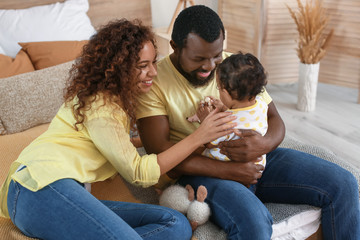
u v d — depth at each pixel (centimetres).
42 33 213
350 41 259
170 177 137
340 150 221
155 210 114
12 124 175
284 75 286
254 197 115
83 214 102
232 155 121
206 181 123
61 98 184
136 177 113
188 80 127
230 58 114
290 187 129
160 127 124
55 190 106
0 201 119
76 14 227
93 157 117
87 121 111
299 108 267
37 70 188
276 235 122
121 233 99
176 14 242
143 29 117
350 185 121
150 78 120
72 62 193
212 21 112
